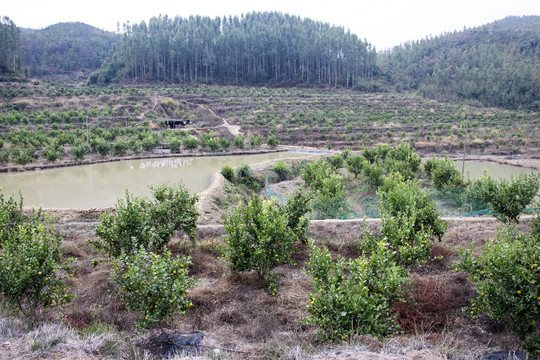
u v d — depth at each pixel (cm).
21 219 1336
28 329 835
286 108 8206
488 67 11681
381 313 812
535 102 8950
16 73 9088
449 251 1399
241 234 1198
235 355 816
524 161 4838
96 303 1078
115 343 816
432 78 11800
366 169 3008
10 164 3756
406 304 994
